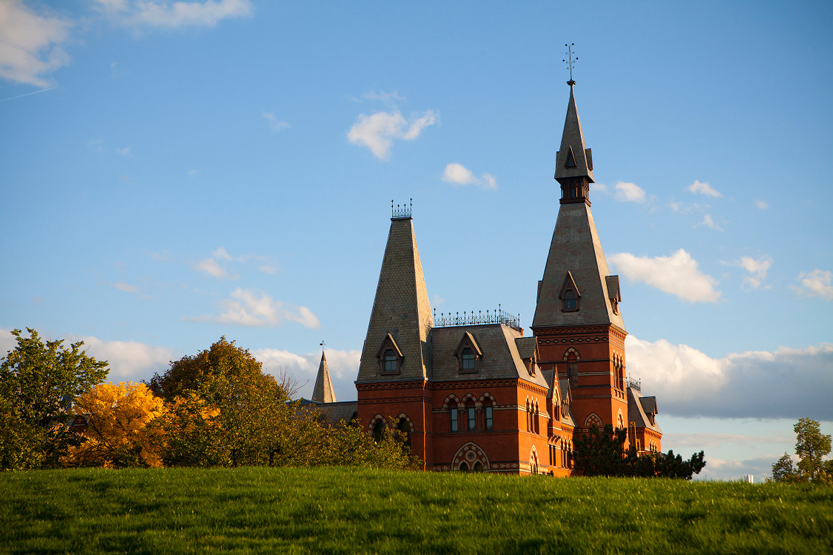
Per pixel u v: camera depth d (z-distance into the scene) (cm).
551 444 8538
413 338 7944
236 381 6531
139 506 3559
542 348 9475
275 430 6141
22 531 3259
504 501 3316
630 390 11119
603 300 9406
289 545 2975
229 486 3838
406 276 8175
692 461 7394
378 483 3788
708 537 2669
